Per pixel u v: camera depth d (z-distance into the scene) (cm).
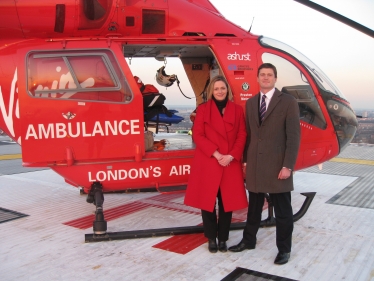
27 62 351
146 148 392
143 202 486
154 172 384
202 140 302
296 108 289
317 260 302
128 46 417
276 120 290
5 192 547
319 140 430
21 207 468
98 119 359
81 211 450
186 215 430
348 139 460
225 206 304
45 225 397
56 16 367
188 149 395
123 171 377
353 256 310
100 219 346
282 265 293
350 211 439
